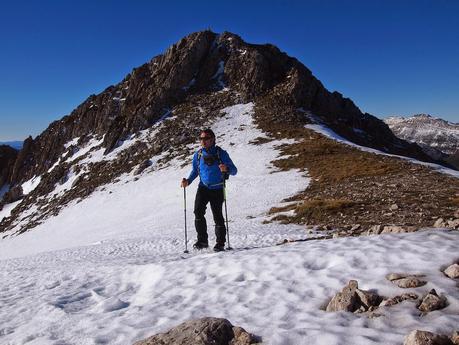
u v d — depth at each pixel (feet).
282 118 244.83
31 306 26.37
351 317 16.63
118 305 24.32
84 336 19.11
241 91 287.48
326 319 16.69
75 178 253.24
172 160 212.64
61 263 57.98
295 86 273.33
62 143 367.04
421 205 63.16
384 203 69.92
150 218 133.69
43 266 54.08
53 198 243.81
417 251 22.53
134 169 216.54
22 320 23.85
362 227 52.90
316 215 70.90
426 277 18.98
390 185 90.43
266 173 148.46
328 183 112.68
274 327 16.70
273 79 299.17
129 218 145.69
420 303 16.62
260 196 116.88
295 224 69.36
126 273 31.94
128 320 20.53
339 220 64.08
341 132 255.09
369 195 80.94
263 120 243.81
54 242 154.61
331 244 28.32
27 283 36.65
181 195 152.56
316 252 26.40
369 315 16.26
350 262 23.08
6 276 44.24
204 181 38.14
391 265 21.34
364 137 271.08
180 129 250.57
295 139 197.16
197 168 39.73
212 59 321.32
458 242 23.20
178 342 15.87
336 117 285.84
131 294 27.20
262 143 199.62
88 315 22.71
